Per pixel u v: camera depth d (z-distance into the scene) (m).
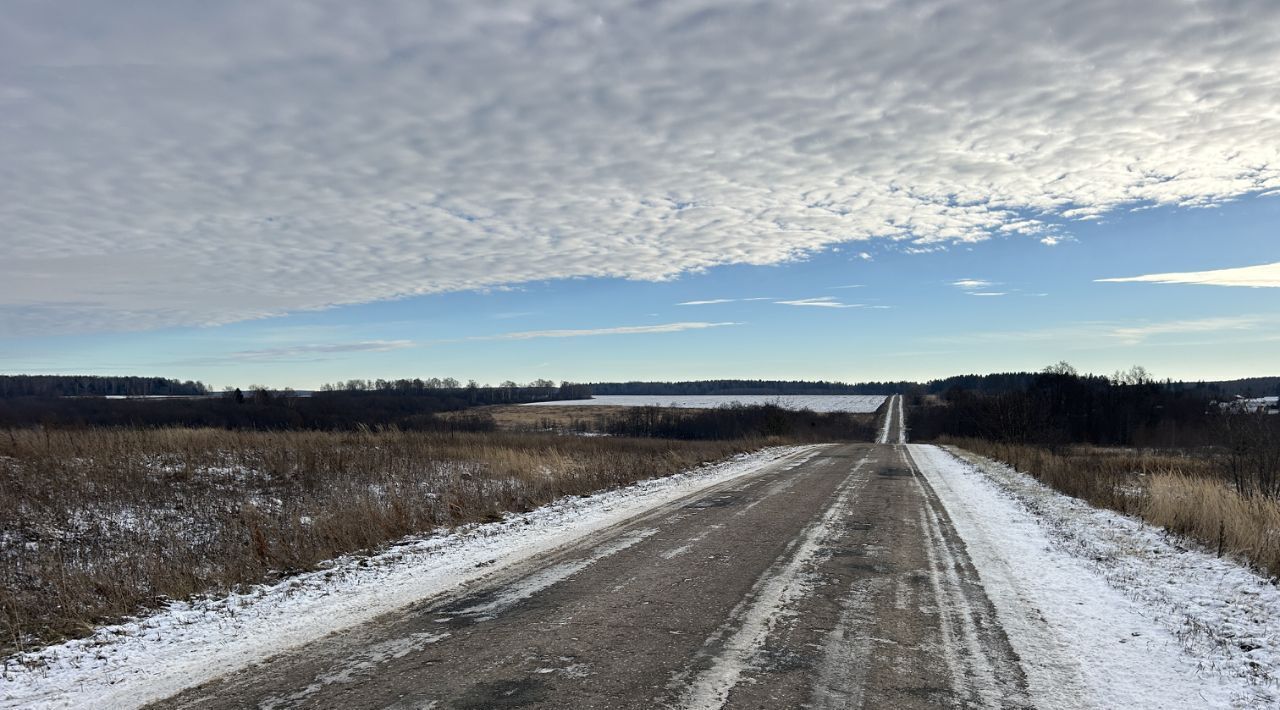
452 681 4.62
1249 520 9.62
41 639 5.86
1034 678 4.76
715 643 5.40
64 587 7.05
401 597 6.85
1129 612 6.38
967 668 4.93
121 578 7.39
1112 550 9.31
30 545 9.97
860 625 5.89
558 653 5.16
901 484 17.36
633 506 13.26
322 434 24.17
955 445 39.44
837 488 16.27
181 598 7.12
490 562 8.39
